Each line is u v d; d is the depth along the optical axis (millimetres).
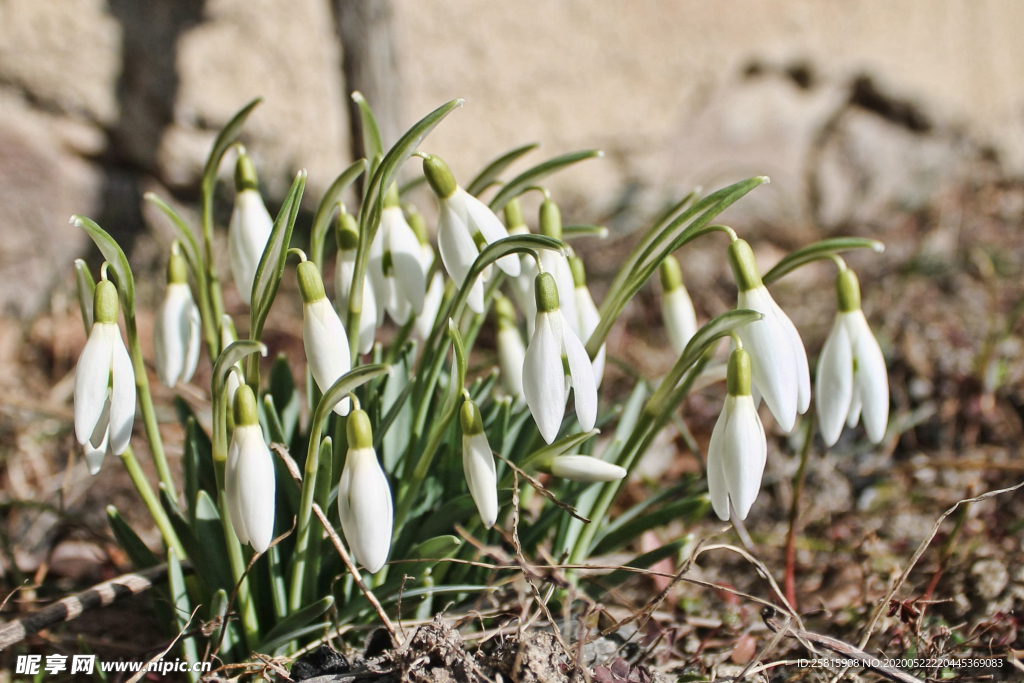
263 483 387
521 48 811
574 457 412
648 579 488
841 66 944
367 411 435
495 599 445
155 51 715
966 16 1007
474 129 813
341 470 429
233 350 386
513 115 825
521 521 447
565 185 868
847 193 966
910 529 511
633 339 699
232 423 414
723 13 877
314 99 777
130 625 472
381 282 422
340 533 433
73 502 531
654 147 890
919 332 626
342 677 413
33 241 693
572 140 853
